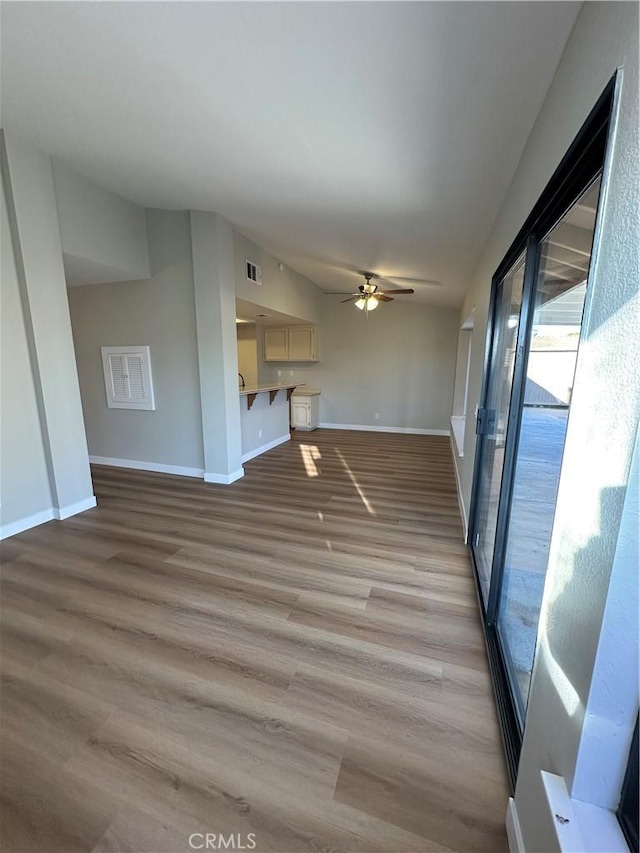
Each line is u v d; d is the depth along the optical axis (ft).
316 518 10.58
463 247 10.48
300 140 6.66
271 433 19.12
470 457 9.80
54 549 8.76
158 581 7.54
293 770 4.09
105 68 5.56
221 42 4.69
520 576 5.97
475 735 4.49
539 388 5.98
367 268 15.51
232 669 5.43
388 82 4.90
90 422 15.40
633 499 1.98
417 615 6.61
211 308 12.34
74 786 3.92
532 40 3.78
